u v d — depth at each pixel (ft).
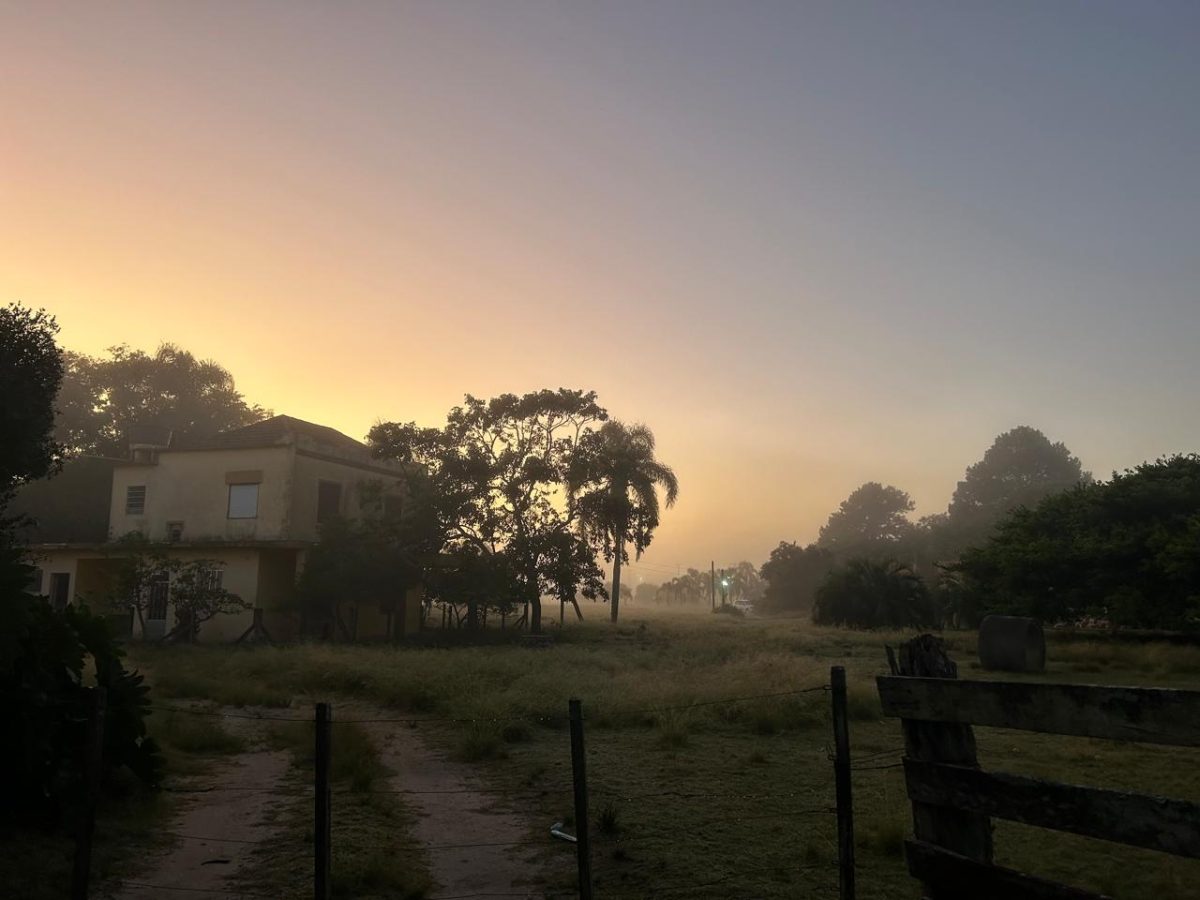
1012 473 382.83
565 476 121.90
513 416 121.39
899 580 149.48
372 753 36.27
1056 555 107.65
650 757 36.40
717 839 24.53
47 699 24.40
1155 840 11.41
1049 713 12.63
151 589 104.83
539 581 118.01
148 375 203.62
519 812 28.02
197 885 20.75
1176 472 116.67
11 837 22.95
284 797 29.68
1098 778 31.63
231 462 117.50
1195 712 11.07
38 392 31.73
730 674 57.57
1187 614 92.79
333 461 122.72
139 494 121.80
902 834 23.39
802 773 33.12
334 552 107.96
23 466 31.68
